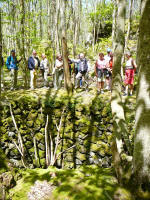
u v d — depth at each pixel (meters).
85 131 5.22
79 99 5.48
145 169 2.16
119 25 2.67
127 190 2.29
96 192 2.30
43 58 7.05
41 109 5.33
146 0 1.97
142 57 2.07
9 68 6.73
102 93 5.84
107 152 4.98
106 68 5.85
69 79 6.07
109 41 12.26
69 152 5.38
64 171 3.01
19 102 5.58
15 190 2.42
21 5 6.99
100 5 11.51
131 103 5.13
